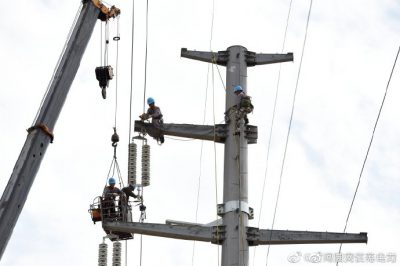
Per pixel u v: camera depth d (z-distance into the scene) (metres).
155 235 41.47
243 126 43.16
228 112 43.53
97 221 42.38
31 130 33.22
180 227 41.47
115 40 41.12
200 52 46.00
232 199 41.50
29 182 32.41
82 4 37.09
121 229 41.69
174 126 43.75
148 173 43.28
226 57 45.78
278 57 45.69
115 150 43.50
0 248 31.06
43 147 33.19
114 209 42.12
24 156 32.56
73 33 36.16
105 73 40.97
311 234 40.34
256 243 40.84
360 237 40.19
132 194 42.97
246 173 42.31
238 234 40.69
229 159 42.53
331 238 40.16
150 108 43.91
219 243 41.00
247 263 40.31
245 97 43.12
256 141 43.19
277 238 40.56
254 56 45.75
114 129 43.62
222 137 43.38
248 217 41.59
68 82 34.97
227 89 44.66
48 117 33.72
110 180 42.59
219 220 41.44
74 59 35.53
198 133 43.56
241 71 45.09
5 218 31.41
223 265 40.44
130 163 43.22
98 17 37.41
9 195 31.77
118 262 42.22
